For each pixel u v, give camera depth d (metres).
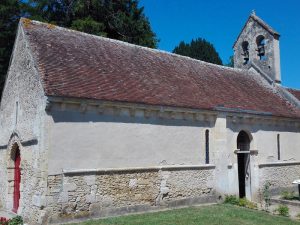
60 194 11.14
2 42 20.75
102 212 11.98
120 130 12.84
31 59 12.72
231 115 16.39
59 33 15.07
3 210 14.52
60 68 12.66
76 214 11.36
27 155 12.38
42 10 24.45
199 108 14.95
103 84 13.10
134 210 12.79
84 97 11.71
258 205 15.76
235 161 16.55
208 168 15.39
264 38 22.88
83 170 11.66
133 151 13.08
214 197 15.45
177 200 14.13
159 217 11.91
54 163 11.15
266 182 17.86
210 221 11.46
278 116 18.47
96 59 14.70
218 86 18.48
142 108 13.30
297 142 20.19
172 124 14.43
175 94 15.13
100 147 12.24
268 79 22.33
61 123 11.45
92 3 24.44
